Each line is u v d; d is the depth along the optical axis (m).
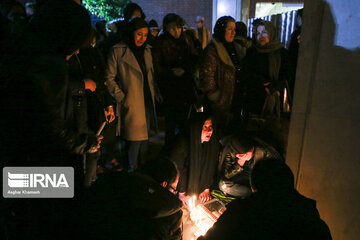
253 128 3.17
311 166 2.18
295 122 2.23
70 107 1.80
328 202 2.11
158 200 1.56
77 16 1.52
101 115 2.53
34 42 1.42
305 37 2.06
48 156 1.59
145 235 1.42
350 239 2.01
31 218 1.62
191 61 3.95
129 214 1.44
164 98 3.86
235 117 3.53
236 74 3.46
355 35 1.78
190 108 3.96
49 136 1.53
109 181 1.55
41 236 1.68
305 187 2.25
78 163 1.89
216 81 3.38
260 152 2.68
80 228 1.52
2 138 1.41
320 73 2.01
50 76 1.41
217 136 2.83
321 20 1.95
